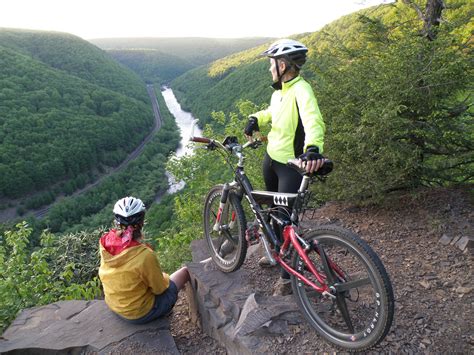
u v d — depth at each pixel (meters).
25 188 86.50
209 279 3.14
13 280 5.94
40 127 107.69
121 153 115.12
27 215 81.06
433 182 4.47
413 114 4.01
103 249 2.90
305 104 2.40
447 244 3.31
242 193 3.02
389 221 3.96
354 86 4.25
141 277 2.79
